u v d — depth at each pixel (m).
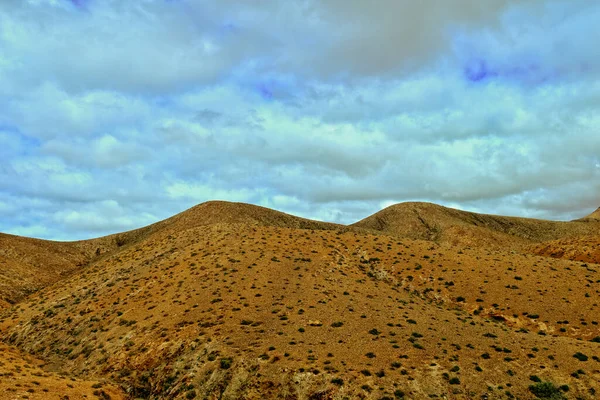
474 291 63.16
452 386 35.25
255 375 37.34
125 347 47.53
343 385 34.75
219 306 53.09
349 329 46.16
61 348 52.88
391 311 52.78
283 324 47.50
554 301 57.69
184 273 66.62
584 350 42.91
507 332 48.56
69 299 70.75
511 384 35.94
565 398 34.41
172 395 38.16
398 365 37.81
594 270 68.56
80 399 35.19
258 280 61.81
